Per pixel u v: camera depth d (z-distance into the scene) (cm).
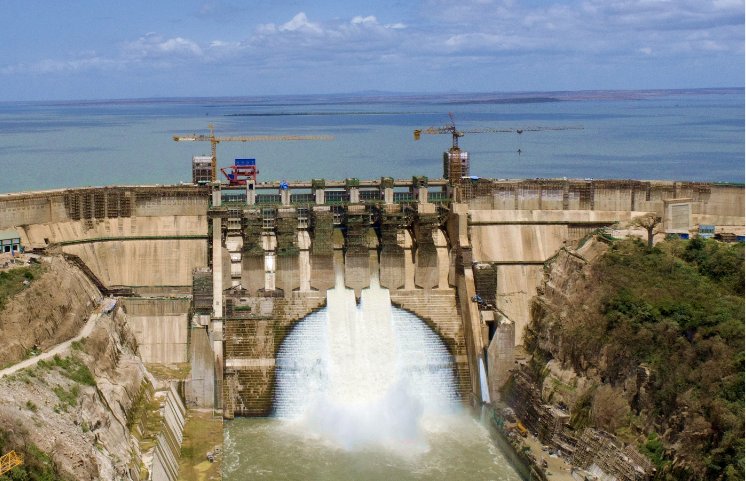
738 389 11125
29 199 15575
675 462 11188
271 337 15575
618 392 12875
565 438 13112
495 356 15162
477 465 13288
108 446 11025
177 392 14475
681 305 13162
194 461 12888
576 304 15062
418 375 15625
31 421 9875
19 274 12988
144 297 15850
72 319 13125
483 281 16075
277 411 14862
